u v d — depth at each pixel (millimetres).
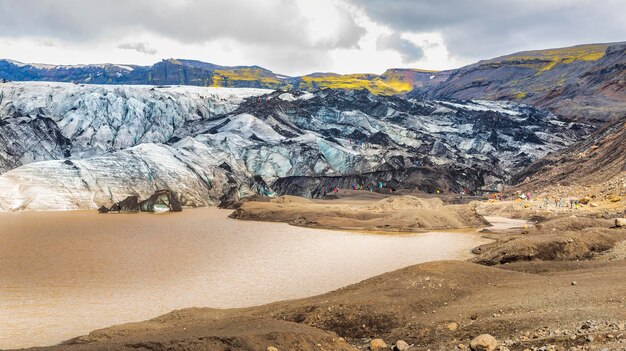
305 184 186375
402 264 62531
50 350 25766
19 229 97062
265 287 50625
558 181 143250
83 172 155750
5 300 45531
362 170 196750
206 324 31703
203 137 199000
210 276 55719
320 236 90812
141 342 26391
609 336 22844
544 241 55281
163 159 172125
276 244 80250
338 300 35812
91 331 35438
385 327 32438
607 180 120312
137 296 47219
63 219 118062
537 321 27703
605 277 35781
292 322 31578
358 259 66312
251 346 26266
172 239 85438
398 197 124688
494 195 157000
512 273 40156
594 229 62062
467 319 30953
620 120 164250
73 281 53000
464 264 41281
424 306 34312
